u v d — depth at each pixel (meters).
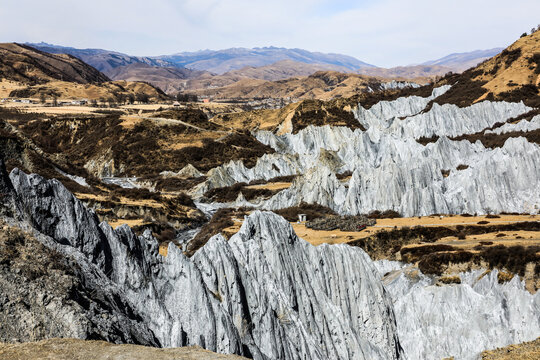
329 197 116.06
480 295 59.53
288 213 107.88
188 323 43.06
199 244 86.00
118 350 33.59
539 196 94.62
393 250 78.25
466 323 57.09
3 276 35.25
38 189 44.28
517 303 56.44
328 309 55.03
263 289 50.41
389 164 109.00
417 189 100.88
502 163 99.62
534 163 97.69
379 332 56.75
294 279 54.81
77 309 35.97
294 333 48.94
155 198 117.06
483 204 97.06
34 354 31.22
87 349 32.97
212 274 47.09
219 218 109.81
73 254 42.00
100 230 46.31
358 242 80.50
